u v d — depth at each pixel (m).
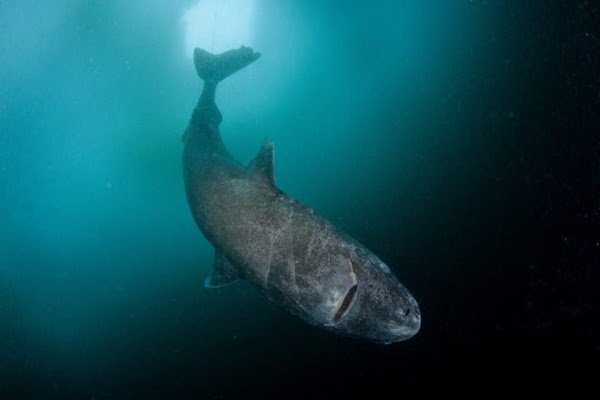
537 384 7.66
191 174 4.25
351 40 15.62
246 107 15.38
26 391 11.53
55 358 12.62
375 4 15.30
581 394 7.16
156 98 15.89
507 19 15.63
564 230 10.55
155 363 11.25
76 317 14.10
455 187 13.34
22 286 15.88
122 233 16.56
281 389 9.23
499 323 9.09
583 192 11.39
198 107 5.72
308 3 14.67
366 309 2.68
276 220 3.18
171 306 13.41
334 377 9.17
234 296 13.08
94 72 15.60
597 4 13.95
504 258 10.49
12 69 15.40
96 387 11.07
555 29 14.73
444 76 16.27
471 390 7.99
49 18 14.30
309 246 2.97
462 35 16.25
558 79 14.30
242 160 15.00
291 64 15.34
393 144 15.35
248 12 14.43
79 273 15.83
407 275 10.89
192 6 14.26
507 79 15.31
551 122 13.62
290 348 10.36
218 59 6.77
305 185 14.74
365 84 15.96
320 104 15.69
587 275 9.21
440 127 15.23
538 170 12.64
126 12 14.43
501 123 14.42
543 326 8.65
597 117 12.97
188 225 15.83
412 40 16.06
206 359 10.86
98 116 16.36
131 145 16.41
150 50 15.14
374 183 14.40
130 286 14.83
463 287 10.18
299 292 2.92
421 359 8.99
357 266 2.81
